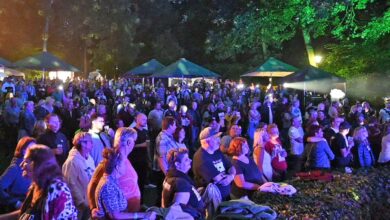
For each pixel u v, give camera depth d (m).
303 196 6.09
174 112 12.24
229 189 6.17
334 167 8.89
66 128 12.62
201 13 43.84
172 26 47.81
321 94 23.61
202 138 6.13
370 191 7.16
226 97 21.20
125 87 25.89
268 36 30.27
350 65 25.56
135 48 44.00
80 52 45.00
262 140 7.64
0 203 5.31
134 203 4.87
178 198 4.84
